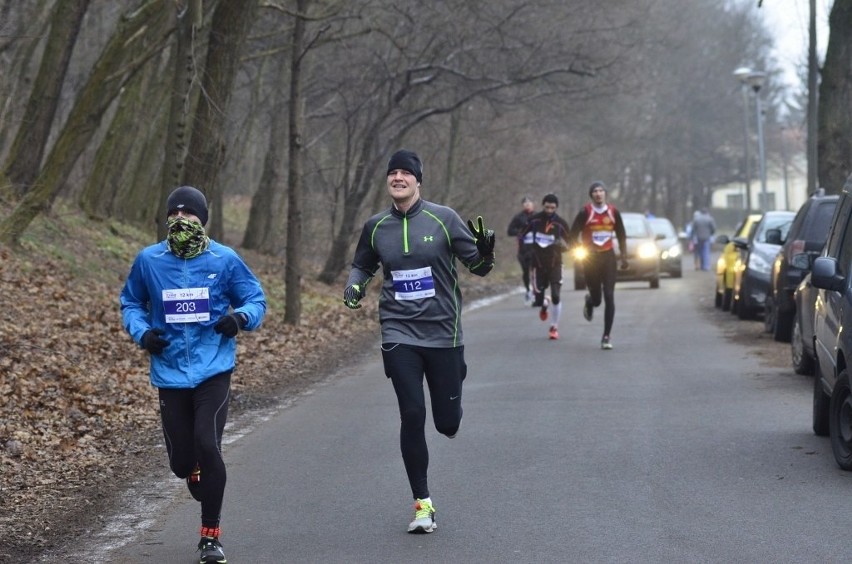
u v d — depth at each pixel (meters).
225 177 36.34
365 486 9.55
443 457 10.62
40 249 23.05
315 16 23.09
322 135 35.41
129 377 15.26
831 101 23.28
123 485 9.81
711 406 13.14
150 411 13.45
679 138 79.62
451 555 7.45
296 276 22.95
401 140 38.62
